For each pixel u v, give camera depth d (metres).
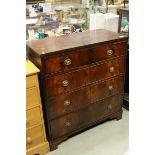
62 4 2.37
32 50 1.80
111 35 2.15
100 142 2.14
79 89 1.98
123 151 2.01
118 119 2.45
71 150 2.05
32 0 2.18
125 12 2.40
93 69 2.00
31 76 1.70
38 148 1.96
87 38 2.06
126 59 2.22
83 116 2.14
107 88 2.20
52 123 1.95
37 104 1.82
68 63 1.81
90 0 2.52
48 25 2.31
